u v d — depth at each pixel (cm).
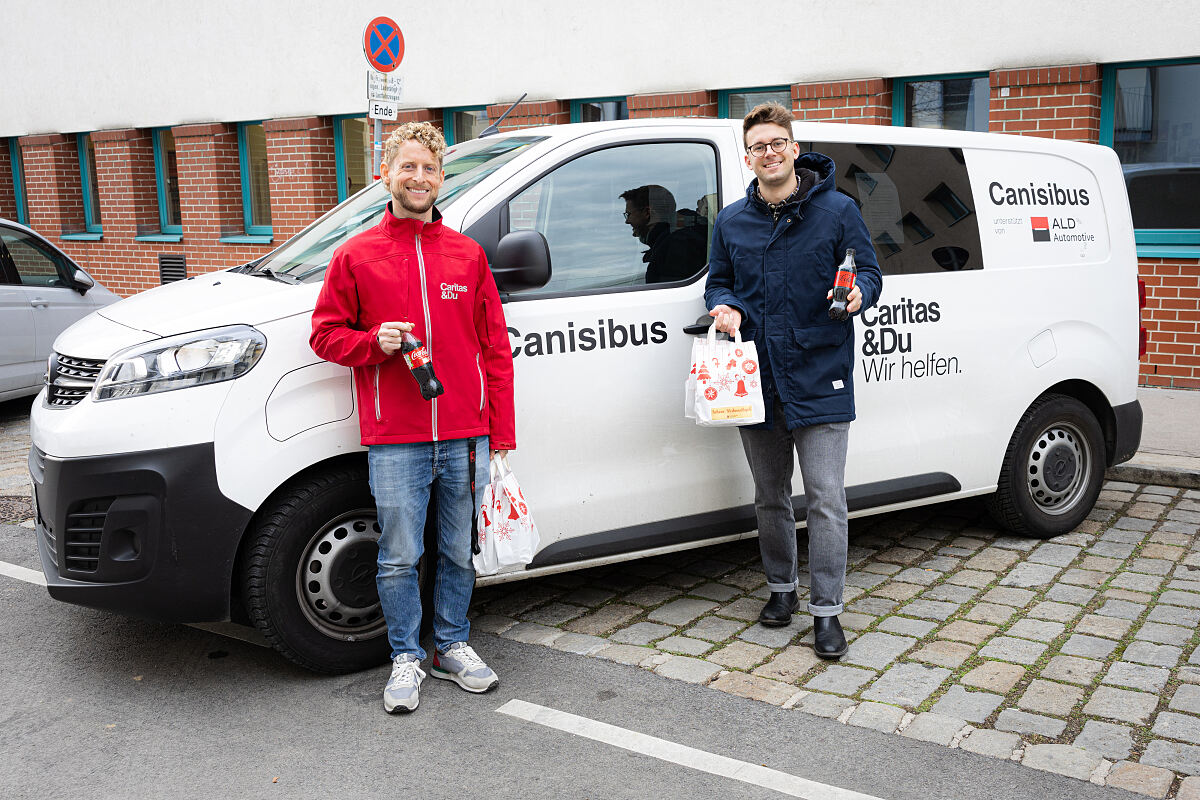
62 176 1455
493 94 1058
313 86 1184
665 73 948
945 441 470
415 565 348
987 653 382
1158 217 780
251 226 1306
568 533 400
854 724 332
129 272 1405
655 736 327
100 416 341
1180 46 727
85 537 349
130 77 1343
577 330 391
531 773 308
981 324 473
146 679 377
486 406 345
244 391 343
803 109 877
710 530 426
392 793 298
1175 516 542
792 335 367
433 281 326
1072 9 761
